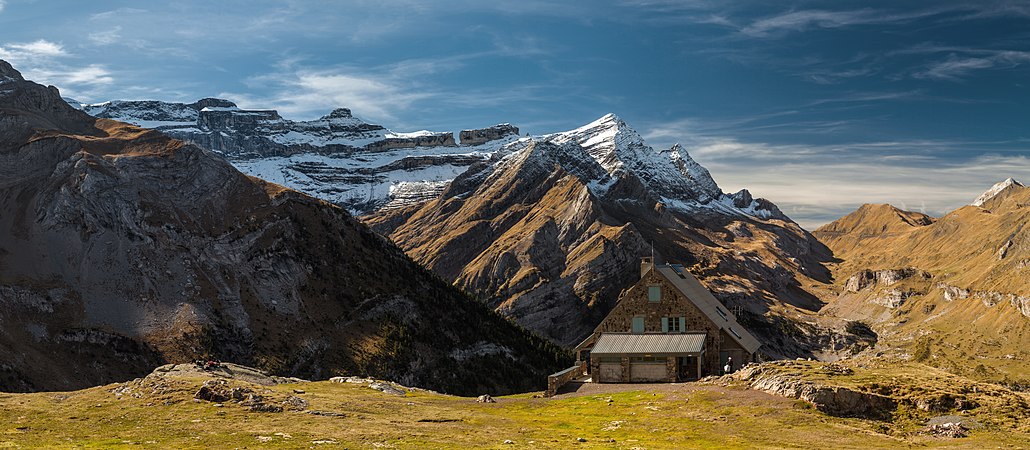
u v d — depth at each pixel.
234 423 75.06
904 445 66.75
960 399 75.25
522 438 71.31
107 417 77.19
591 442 69.56
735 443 67.88
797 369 85.62
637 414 80.19
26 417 76.94
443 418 80.12
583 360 118.44
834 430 70.88
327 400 87.56
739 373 89.81
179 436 70.06
